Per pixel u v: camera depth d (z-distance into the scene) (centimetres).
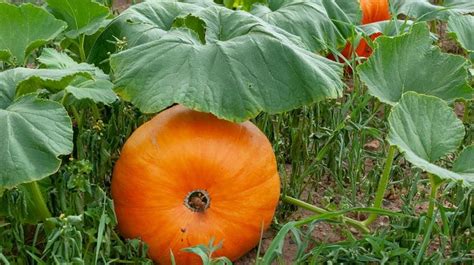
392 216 197
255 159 190
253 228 192
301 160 225
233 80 186
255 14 236
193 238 188
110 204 186
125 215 190
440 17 270
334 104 234
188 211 190
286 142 232
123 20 221
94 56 227
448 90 204
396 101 203
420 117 190
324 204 216
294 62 191
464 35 243
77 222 174
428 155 188
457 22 244
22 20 217
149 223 188
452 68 204
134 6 226
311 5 243
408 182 221
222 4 275
